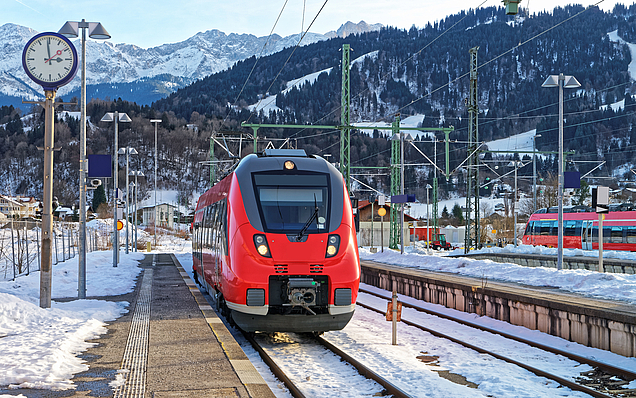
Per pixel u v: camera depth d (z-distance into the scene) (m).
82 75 18.33
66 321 11.96
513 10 12.57
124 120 29.58
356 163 160.00
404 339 12.88
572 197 75.38
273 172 12.80
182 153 172.38
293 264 11.80
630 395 8.87
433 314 16.78
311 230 12.05
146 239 76.25
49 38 14.13
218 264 13.99
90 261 30.78
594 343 11.88
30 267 28.83
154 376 7.89
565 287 16.05
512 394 8.69
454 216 126.94
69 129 187.38
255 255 11.77
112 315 13.52
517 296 14.38
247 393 7.11
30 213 109.19
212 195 17.48
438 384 8.91
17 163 177.12
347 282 11.95
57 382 7.54
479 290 16.17
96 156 17.84
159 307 14.87
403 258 29.98
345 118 36.47
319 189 12.68
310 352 11.54
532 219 46.41
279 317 11.77
